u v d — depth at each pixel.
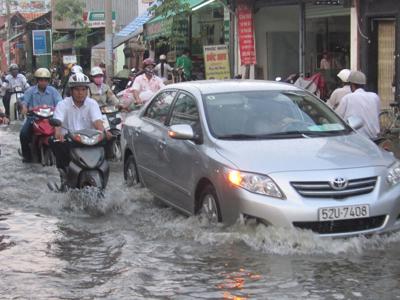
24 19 57.47
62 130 10.75
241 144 8.69
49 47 42.03
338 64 19.94
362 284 7.26
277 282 7.32
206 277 7.46
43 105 13.73
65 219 9.63
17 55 61.69
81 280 7.46
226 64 21.97
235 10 21.94
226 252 8.06
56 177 12.29
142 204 10.19
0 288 7.27
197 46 25.17
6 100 23.11
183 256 8.02
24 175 12.54
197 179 8.82
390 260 7.80
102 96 14.55
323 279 7.38
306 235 7.96
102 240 8.70
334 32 20.11
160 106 10.43
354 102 10.75
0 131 20.44
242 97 9.52
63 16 38.97
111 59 24.86
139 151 10.53
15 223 9.45
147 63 15.01
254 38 21.92
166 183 9.66
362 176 8.15
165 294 7.10
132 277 7.50
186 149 9.12
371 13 17.27
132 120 11.10
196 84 9.97
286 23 22.25
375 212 8.09
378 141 10.77
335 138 9.01
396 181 8.36
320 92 18.70
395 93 16.77
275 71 22.38
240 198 8.09
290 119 9.27
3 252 8.29
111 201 10.05
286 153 8.43
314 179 8.02
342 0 17.91
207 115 9.16
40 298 7.04
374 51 17.56
